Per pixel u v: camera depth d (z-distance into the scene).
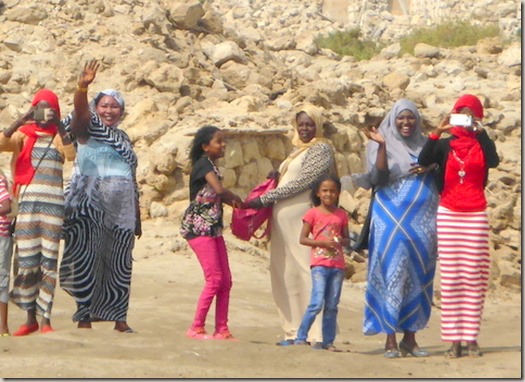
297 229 11.96
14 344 10.66
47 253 11.77
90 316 12.03
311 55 34.75
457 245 11.38
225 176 19.64
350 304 16.45
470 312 11.38
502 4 41.84
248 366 10.19
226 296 12.01
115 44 23.48
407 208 11.51
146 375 9.53
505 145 26.03
